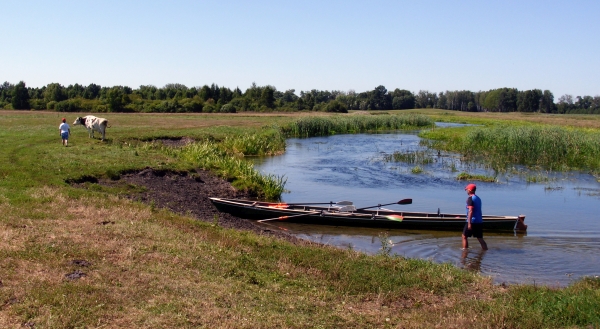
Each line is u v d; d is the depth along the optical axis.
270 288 8.33
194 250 9.79
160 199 16.56
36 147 24.38
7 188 14.05
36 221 10.75
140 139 33.34
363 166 30.77
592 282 9.85
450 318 7.54
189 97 115.38
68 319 6.34
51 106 90.25
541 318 7.54
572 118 98.56
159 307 6.96
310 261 10.12
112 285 7.61
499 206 19.70
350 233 15.20
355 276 9.38
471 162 32.47
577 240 14.59
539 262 12.38
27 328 6.07
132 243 9.76
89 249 9.07
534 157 33.44
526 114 129.25
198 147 28.03
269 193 20.75
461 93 176.38
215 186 20.69
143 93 119.31
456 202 20.55
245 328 6.59
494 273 11.38
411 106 166.62
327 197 21.34
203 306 7.18
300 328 6.83
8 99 102.19
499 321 7.40
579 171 29.25
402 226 15.71
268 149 37.03
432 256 12.81
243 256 9.86
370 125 66.69
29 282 7.36
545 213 18.42
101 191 16.31
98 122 29.67
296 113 101.25
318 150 40.06
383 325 7.28
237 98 116.88
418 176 27.09
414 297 8.71
